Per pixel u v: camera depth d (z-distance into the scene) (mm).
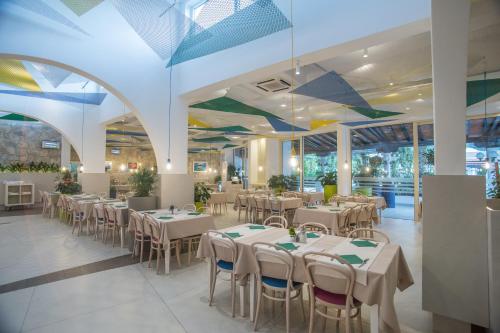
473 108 6125
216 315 2551
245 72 4254
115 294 2967
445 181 2328
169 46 4715
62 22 4312
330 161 10195
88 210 5738
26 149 12555
